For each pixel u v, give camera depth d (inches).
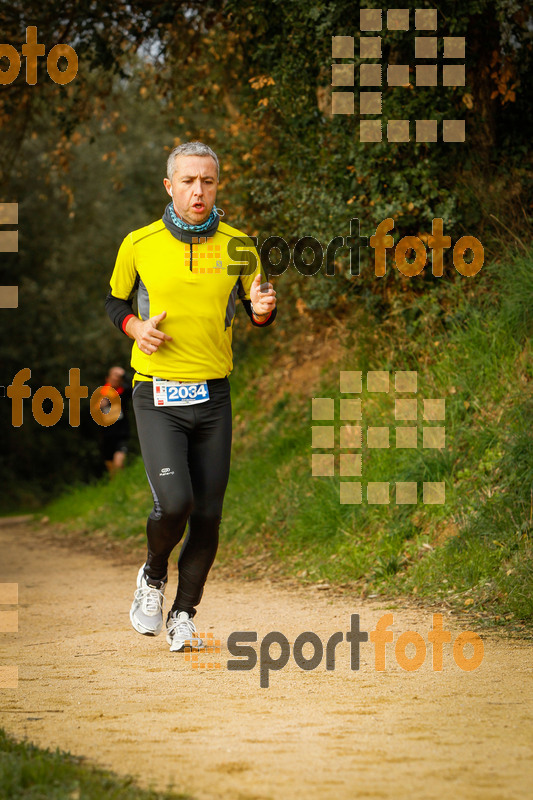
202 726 328.8
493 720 331.0
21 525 1676.9
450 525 719.7
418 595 641.0
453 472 761.6
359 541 780.6
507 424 759.1
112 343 2876.5
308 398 1149.7
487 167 957.8
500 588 594.6
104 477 1648.6
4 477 2935.5
